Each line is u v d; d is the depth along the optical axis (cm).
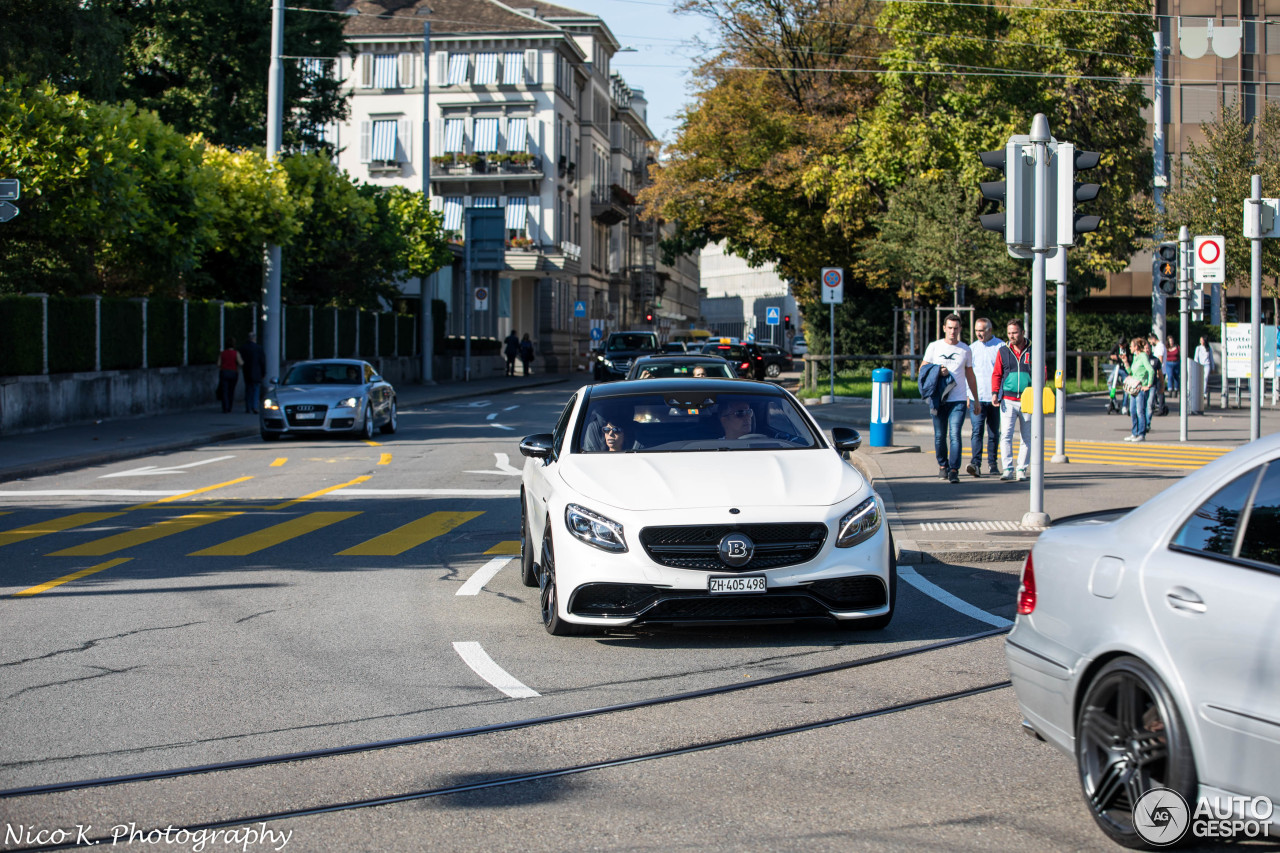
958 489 1641
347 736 634
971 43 3934
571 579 810
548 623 865
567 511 831
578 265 8756
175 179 3180
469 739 630
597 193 9369
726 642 850
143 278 3522
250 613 949
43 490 1833
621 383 1035
